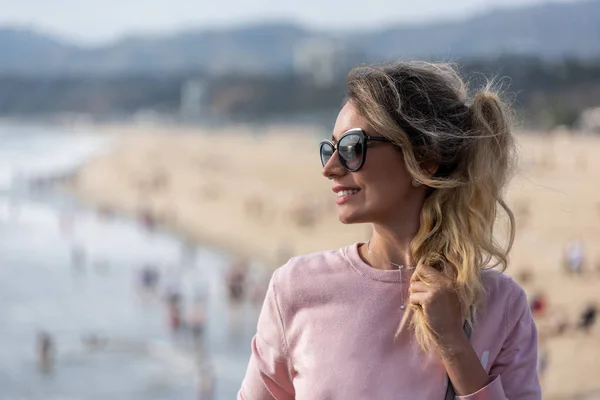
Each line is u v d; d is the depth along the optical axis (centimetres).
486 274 287
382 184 282
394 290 279
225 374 3262
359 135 279
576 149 11644
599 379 2492
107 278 5531
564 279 3928
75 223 8419
